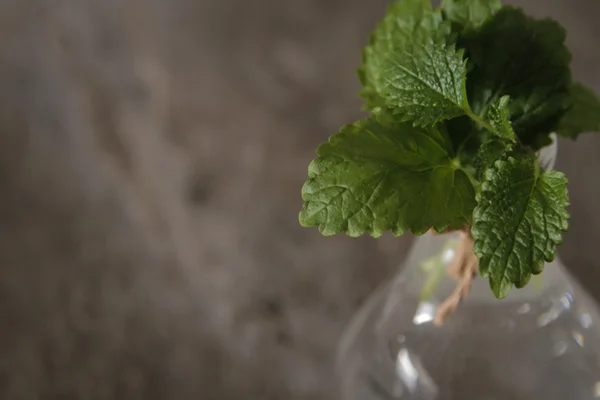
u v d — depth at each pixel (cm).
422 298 37
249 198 58
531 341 38
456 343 38
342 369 43
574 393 39
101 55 62
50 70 61
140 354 54
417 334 38
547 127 33
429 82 32
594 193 55
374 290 55
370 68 35
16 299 55
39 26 62
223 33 62
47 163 59
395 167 32
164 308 55
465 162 32
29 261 56
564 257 54
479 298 37
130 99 61
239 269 56
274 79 61
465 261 35
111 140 60
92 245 57
